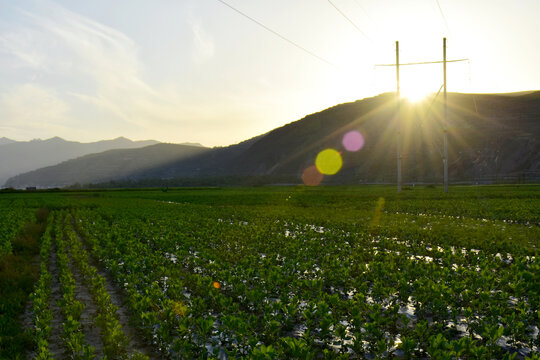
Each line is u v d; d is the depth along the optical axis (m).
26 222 30.92
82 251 18.39
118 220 32.12
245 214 35.84
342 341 8.22
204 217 34.62
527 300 11.25
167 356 8.50
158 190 125.88
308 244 18.77
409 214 35.03
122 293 13.38
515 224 28.42
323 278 13.10
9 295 12.23
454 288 10.57
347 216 33.38
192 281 12.98
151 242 21.77
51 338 9.64
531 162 147.12
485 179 140.50
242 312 9.07
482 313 9.82
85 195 96.44
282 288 11.77
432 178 167.12
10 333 9.53
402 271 13.48
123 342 8.36
